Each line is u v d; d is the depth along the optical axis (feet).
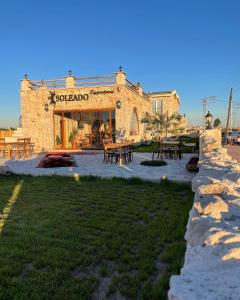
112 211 18.61
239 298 3.73
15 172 33.76
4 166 32.53
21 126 76.95
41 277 10.51
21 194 23.21
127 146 44.52
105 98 67.00
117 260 11.90
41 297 9.32
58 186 26.22
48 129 71.51
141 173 31.65
